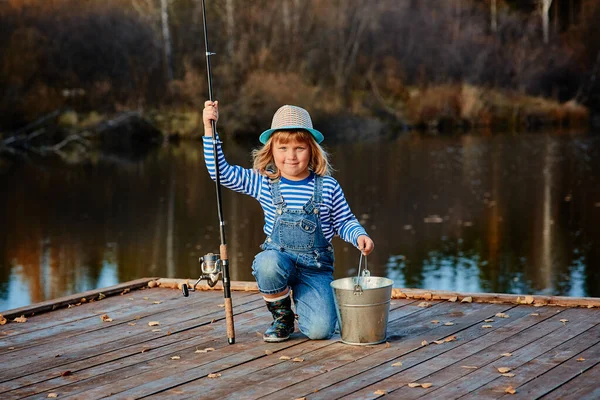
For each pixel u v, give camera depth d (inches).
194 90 1045.8
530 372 126.6
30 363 140.0
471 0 1309.1
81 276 360.2
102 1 1078.4
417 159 749.3
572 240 406.9
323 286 149.8
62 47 1042.7
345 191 577.6
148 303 180.5
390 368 130.7
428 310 167.0
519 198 532.4
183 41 1103.6
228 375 130.6
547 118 1151.6
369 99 1120.8
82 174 713.6
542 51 1253.7
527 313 160.9
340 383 124.9
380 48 1183.6
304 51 1136.2
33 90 999.0
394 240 417.4
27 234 454.9
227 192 596.1
